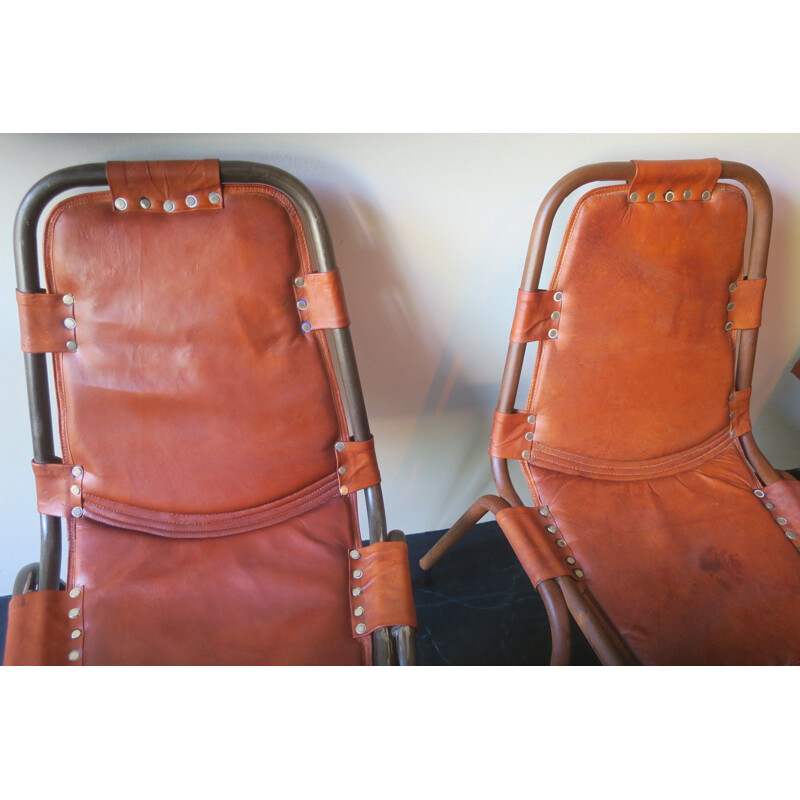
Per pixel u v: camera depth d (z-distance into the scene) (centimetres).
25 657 80
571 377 107
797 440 173
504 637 137
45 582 88
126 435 93
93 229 84
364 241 109
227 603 91
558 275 102
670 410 113
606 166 96
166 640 86
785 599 97
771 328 146
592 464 112
